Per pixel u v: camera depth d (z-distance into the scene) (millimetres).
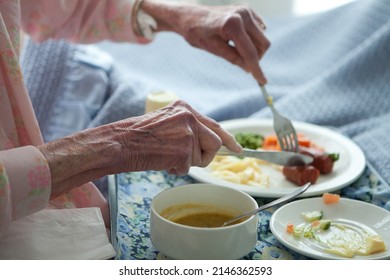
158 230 871
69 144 857
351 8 1893
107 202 1091
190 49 2010
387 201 1101
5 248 889
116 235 946
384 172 1219
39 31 1396
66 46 1685
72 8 1383
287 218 1007
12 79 960
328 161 1199
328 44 1839
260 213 1059
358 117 1485
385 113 1476
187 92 1749
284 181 1198
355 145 1307
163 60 1980
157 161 896
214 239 835
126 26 1410
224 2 2674
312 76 1765
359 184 1182
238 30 1257
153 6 1401
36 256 882
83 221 954
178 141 893
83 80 1639
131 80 1684
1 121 970
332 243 935
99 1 1401
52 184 842
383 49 1576
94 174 875
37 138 993
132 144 878
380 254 898
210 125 972
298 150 1244
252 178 1193
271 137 1361
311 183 1151
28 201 830
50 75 1641
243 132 1402
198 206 976
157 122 893
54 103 1604
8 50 952
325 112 1499
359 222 1008
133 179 1176
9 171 803
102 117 1509
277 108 1536
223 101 1600
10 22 997
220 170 1223
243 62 1332
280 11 2748
